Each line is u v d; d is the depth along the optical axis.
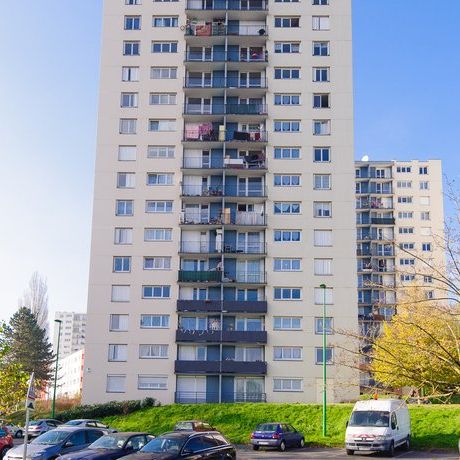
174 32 61.03
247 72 61.53
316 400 53.06
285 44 61.16
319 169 58.31
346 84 59.91
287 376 53.75
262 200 57.97
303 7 61.59
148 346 54.53
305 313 55.16
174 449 18.89
